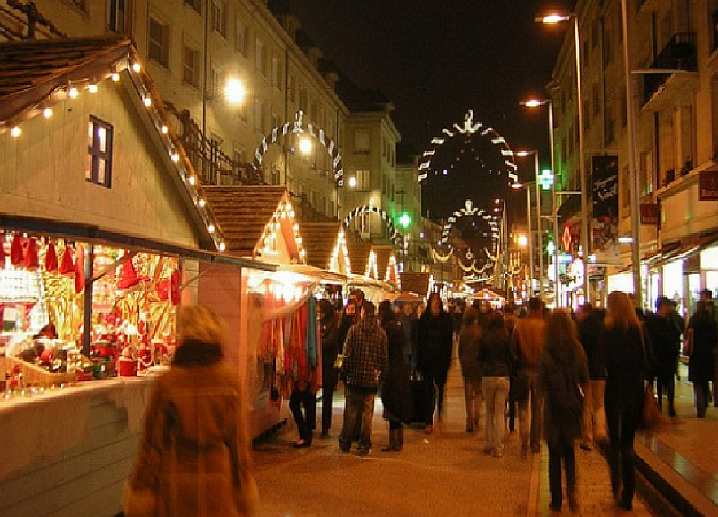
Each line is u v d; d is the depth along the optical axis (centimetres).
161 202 984
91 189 812
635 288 1906
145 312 1024
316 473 1034
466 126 3164
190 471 425
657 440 1148
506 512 833
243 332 1123
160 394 438
